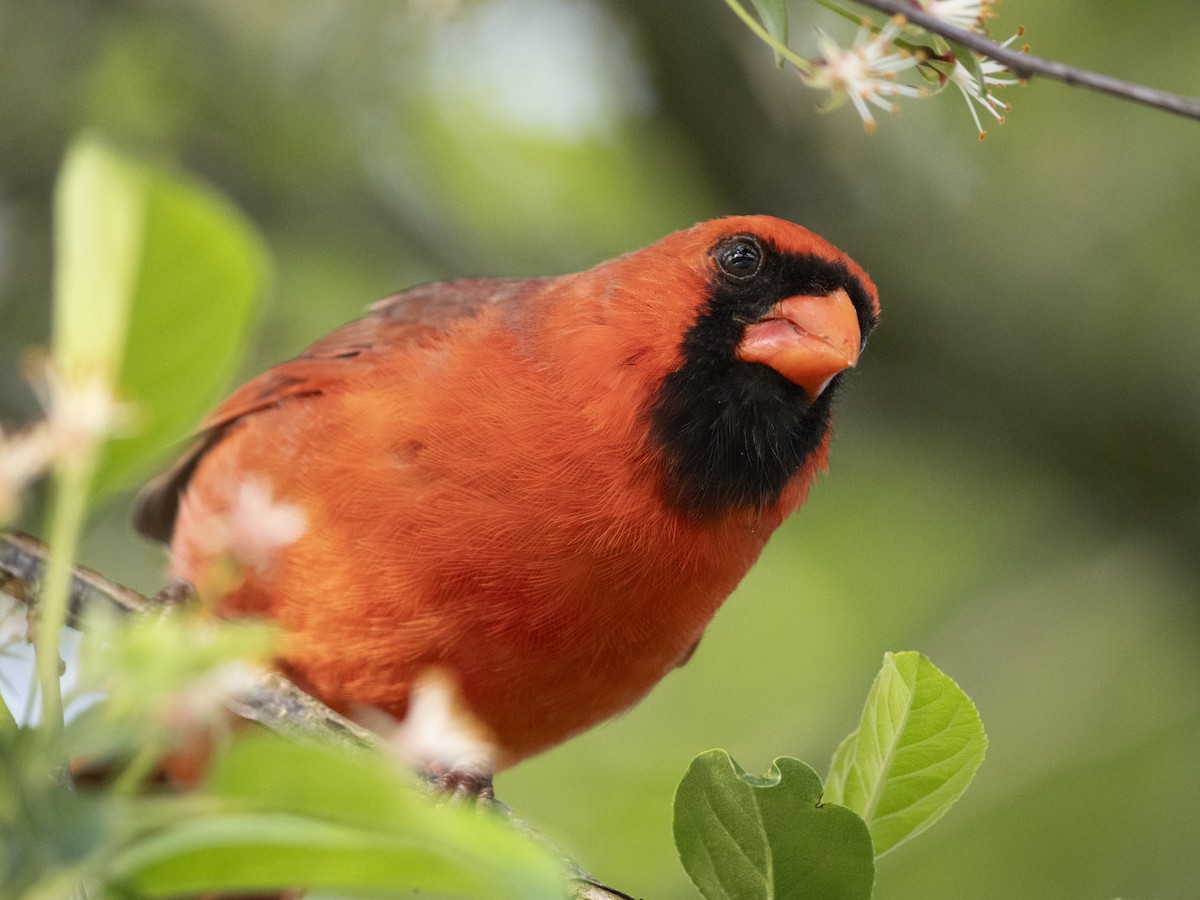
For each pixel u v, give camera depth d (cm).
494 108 1344
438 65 1305
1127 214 1234
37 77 1256
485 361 680
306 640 675
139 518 854
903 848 1112
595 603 670
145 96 1269
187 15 1270
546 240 1345
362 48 1285
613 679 703
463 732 464
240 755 296
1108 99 1205
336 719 610
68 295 309
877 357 1232
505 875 289
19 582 553
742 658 1227
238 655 313
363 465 666
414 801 295
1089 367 1217
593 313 696
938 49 486
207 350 320
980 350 1220
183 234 302
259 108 1276
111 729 312
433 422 666
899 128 1258
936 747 494
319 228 1286
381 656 670
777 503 721
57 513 319
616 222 1358
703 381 695
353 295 1273
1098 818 1115
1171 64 1186
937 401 1244
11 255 1205
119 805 304
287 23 1280
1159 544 1218
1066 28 1184
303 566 666
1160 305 1223
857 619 1231
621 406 676
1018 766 1139
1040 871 1105
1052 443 1233
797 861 462
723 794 460
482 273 1310
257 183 1281
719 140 1239
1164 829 1108
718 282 708
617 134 1347
